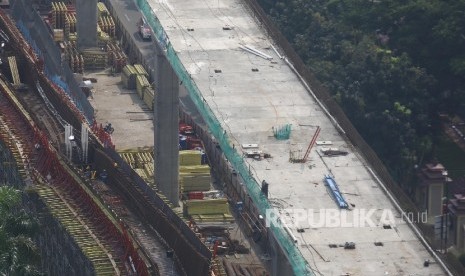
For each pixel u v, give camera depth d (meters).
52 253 195.38
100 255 182.00
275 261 170.62
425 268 161.50
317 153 184.62
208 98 197.12
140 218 196.38
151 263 179.50
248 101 196.88
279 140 187.25
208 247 183.12
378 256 163.50
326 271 160.38
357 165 182.00
